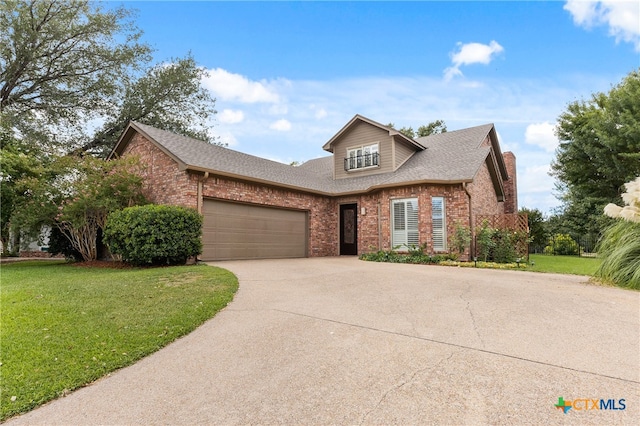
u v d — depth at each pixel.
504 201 18.33
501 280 6.76
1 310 4.74
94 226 11.05
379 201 13.64
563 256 17.27
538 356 3.09
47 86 18.09
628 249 6.23
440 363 3.01
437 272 8.11
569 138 22.23
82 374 3.06
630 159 18.73
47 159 14.06
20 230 11.80
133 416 2.45
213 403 2.55
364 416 2.30
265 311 4.77
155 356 3.46
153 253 8.85
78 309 4.79
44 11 16.75
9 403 2.62
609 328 3.78
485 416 2.24
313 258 13.38
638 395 2.43
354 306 4.93
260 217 12.57
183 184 10.34
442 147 16.27
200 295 5.53
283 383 2.79
